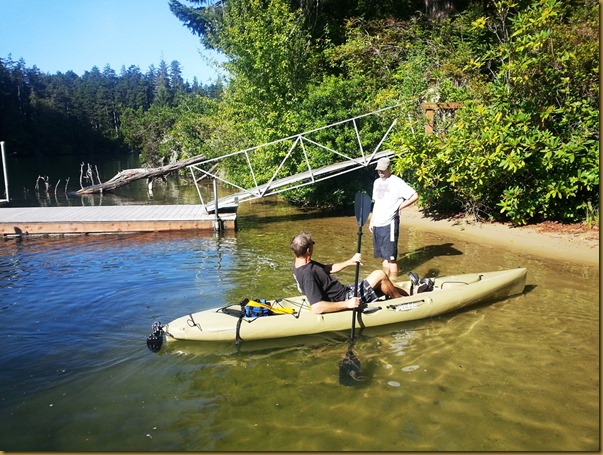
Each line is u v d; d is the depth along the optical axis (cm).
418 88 1149
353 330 430
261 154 1265
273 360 400
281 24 1408
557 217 820
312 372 378
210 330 432
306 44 1547
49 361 401
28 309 519
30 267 695
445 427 300
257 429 304
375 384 354
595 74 761
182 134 2375
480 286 503
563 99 793
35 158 5084
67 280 625
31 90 6162
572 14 1005
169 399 343
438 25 1449
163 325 467
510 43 809
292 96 1378
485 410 317
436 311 478
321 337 443
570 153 727
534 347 405
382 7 1803
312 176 1040
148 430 306
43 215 1038
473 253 704
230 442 292
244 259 724
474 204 881
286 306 470
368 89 1338
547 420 304
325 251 752
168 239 895
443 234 834
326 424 307
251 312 446
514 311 486
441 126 946
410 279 555
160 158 3297
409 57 1346
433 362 385
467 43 1233
